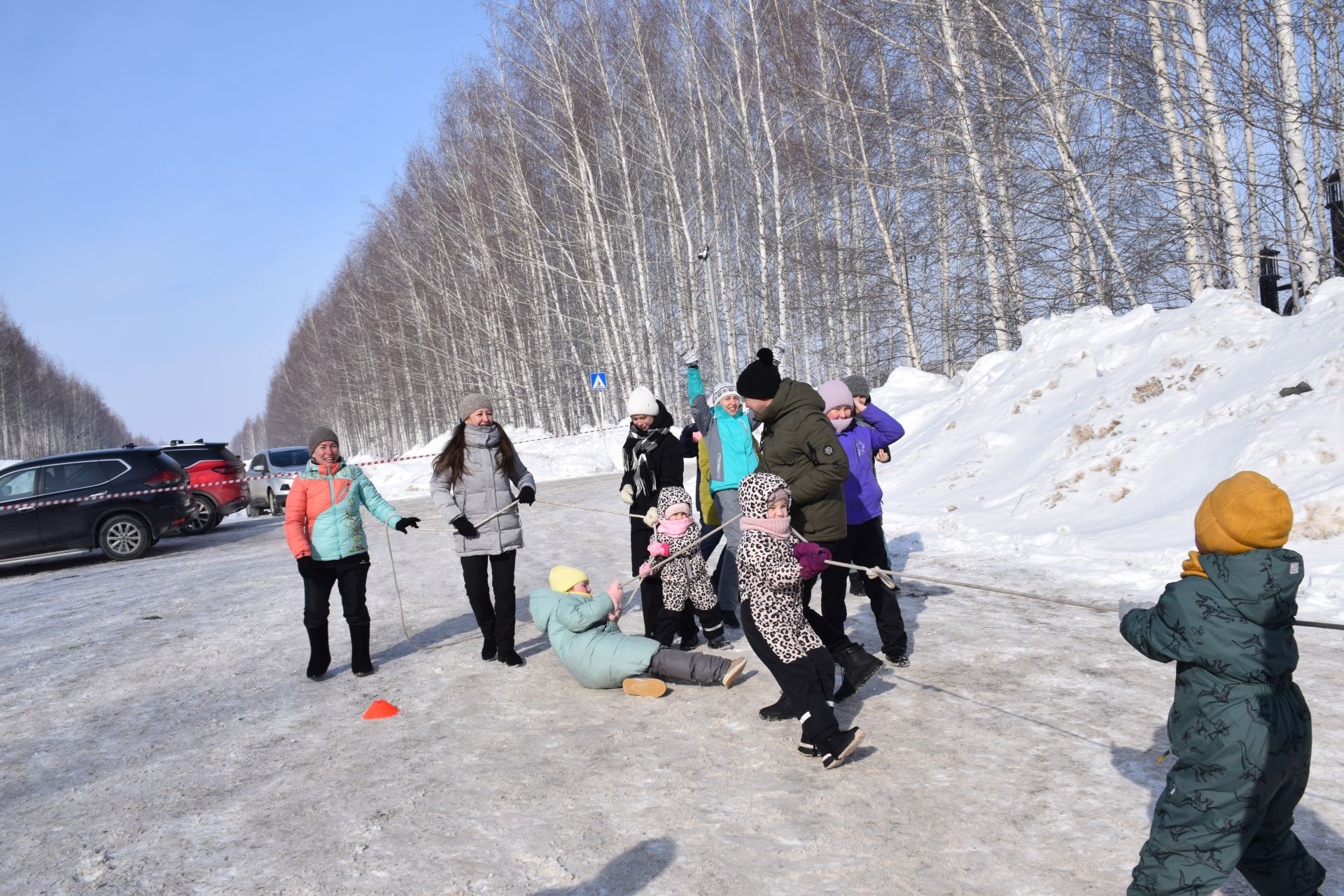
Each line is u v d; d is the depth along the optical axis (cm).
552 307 4034
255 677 606
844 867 300
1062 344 1297
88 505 1366
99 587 1095
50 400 9494
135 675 633
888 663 523
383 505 601
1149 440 938
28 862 346
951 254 2219
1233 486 240
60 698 587
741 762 396
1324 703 416
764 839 323
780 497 406
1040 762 373
